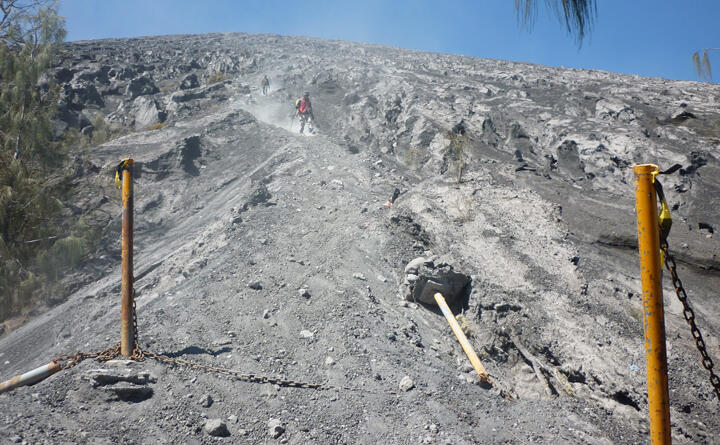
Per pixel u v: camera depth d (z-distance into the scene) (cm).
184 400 465
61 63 3086
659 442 282
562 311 698
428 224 966
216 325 632
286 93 2828
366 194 1302
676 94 2366
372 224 1035
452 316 717
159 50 4166
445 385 555
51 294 1039
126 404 449
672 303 961
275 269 827
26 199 1123
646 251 283
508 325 691
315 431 447
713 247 1095
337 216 1113
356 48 4662
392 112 2145
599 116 2075
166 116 2470
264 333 629
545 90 2588
